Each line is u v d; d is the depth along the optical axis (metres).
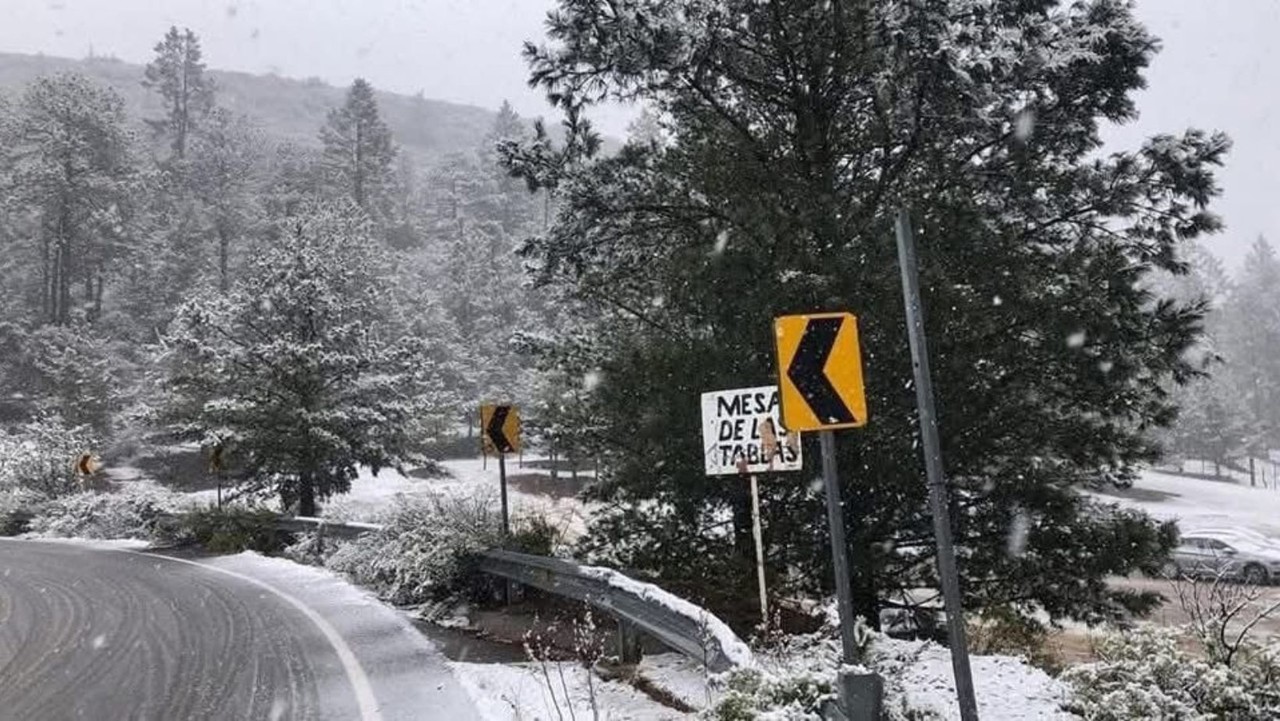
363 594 14.09
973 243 9.83
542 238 12.52
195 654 10.02
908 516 10.24
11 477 38.50
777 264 9.59
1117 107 10.80
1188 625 7.99
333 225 67.38
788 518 10.27
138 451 57.03
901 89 10.30
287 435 26.09
